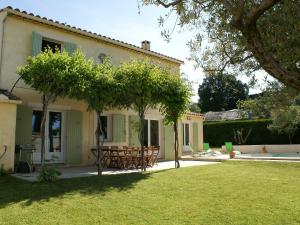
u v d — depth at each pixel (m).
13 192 8.67
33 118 14.02
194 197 8.23
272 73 3.91
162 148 19.67
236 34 5.57
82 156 15.39
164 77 13.40
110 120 16.94
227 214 6.76
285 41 4.95
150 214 6.78
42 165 10.44
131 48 18.00
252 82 6.44
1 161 11.50
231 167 14.21
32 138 13.77
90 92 11.10
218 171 12.73
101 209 7.11
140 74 12.24
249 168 13.84
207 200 7.91
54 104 14.36
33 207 7.21
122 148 15.29
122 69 12.38
